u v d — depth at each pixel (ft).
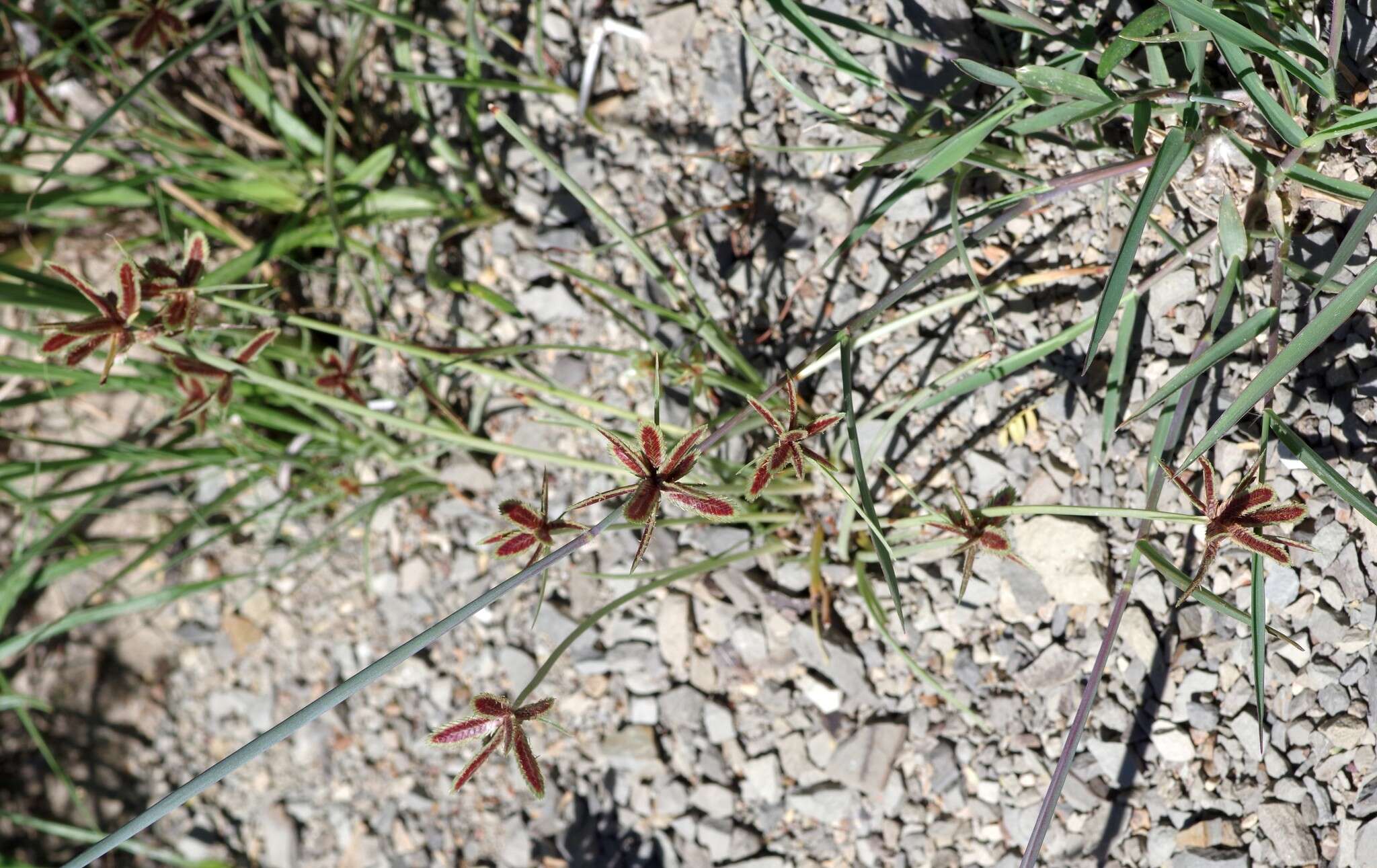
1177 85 0.78
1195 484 0.77
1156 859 0.76
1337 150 0.72
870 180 0.89
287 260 1.02
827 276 0.91
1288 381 0.74
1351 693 0.70
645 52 0.99
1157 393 0.67
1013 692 0.82
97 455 0.96
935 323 0.87
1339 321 0.62
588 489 0.98
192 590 1.00
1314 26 0.74
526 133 1.03
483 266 1.03
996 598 0.83
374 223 1.04
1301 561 0.73
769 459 0.63
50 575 1.03
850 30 0.89
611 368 0.98
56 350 0.68
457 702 1.02
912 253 0.88
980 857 0.82
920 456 0.86
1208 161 0.73
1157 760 0.77
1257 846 0.72
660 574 0.82
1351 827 0.69
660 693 0.93
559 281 1.00
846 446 0.89
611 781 0.95
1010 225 0.85
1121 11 0.81
